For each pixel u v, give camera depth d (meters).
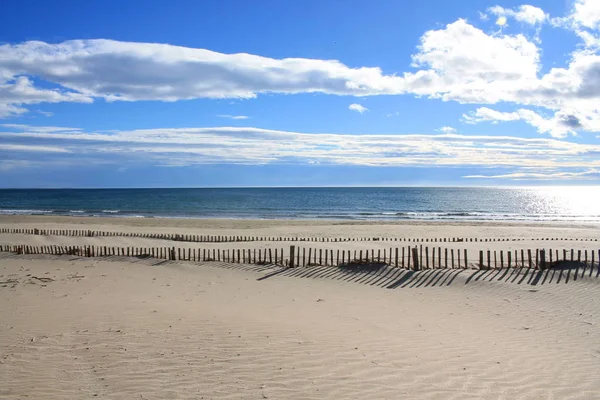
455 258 23.77
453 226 46.50
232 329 10.66
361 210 85.81
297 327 11.14
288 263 22.52
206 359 8.52
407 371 8.27
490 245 28.20
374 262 20.91
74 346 9.27
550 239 31.91
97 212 79.25
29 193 193.75
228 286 18.66
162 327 10.74
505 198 146.12
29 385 7.29
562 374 8.55
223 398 6.84
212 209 87.56
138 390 7.10
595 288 16.17
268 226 47.75
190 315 12.16
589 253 24.19
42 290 17.20
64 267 22.92
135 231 41.00
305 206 98.75
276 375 7.81
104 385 7.29
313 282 19.28
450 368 8.55
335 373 8.00
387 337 10.66
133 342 9.52
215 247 28.31
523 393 7.54
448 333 11.45
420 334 11.17
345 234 38.91
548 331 12.10
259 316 12.52
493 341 10.85
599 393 7.67
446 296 16.45
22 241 31.27
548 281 17.31
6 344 9.44
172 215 73.38
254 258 22.95
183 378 7.60
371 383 7.61
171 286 18.55
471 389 7.57
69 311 12.73
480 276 18.25
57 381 7.46
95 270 22.08
